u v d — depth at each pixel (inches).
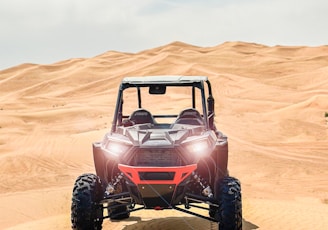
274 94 2369.6
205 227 334.3
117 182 268.1
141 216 375.2
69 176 797.2
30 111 2070.6
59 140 1096.2
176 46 5664.4
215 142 275.1
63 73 4503.0
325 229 343.9
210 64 3786.9
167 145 254.7
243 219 370.6
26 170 846.5
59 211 539.2
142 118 306.0
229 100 2171.5
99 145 281.1
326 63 3897.6
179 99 2176.4
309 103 1572.3
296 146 992.9
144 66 3752.5
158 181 251.0
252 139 1065.5
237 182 258.5
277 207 411.2
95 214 261.0
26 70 4562.0
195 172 268.5
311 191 653.9
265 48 5679.1
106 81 3481.8
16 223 505.7
